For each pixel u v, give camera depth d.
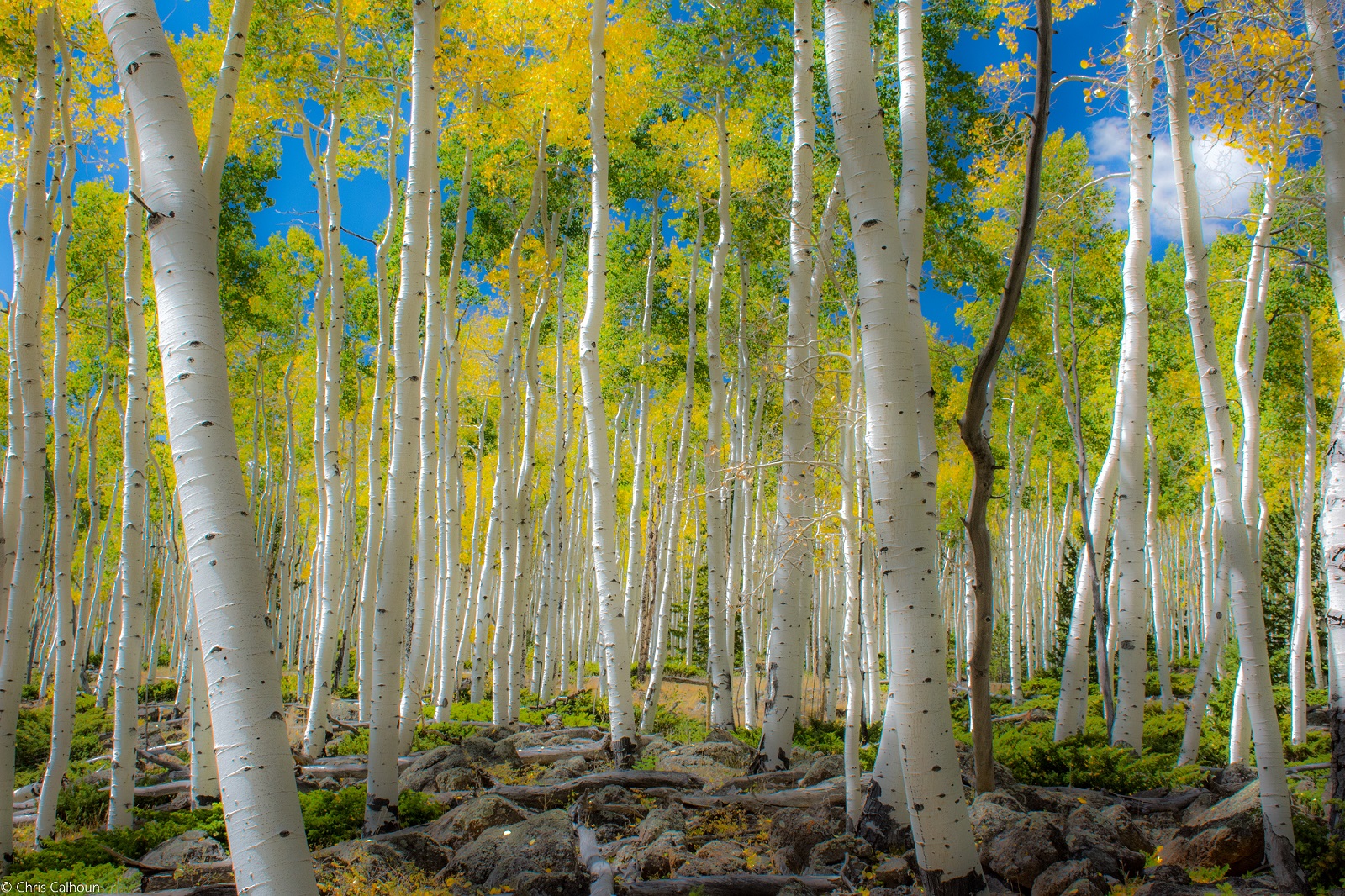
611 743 10.49
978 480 5.87
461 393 20.72
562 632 21.14
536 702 18.94
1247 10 7.01
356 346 22.27
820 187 15.12
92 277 16.09
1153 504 17.55
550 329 21.83
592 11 11.40
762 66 15.19
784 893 5.72
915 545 4.95
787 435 10.05
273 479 23.77
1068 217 14.02
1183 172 7.36
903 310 5.14
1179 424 19.41
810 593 11.51
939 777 4.79
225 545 3.24
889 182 5.23
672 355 18.42
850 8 5.32
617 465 20.53
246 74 12.36
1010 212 13.55
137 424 8.67
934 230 15.56
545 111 13.38
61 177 8.95
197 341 3.38
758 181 15.28
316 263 20.75
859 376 8.02
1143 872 6.04
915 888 5.50
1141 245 9.91
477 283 19.88
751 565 17.83
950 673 30.89
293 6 12.38
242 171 17.47
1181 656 31.20
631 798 8.67
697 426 21.02
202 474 3.28
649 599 23.11
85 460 22.59
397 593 8.04
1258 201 11.45
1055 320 14.31
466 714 16.03
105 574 25.42
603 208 11.04
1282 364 16.48
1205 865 6.07
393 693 7.95
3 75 8.59
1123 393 10.09
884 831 6.42
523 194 17.52
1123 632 10.15
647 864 6.53
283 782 3.12
